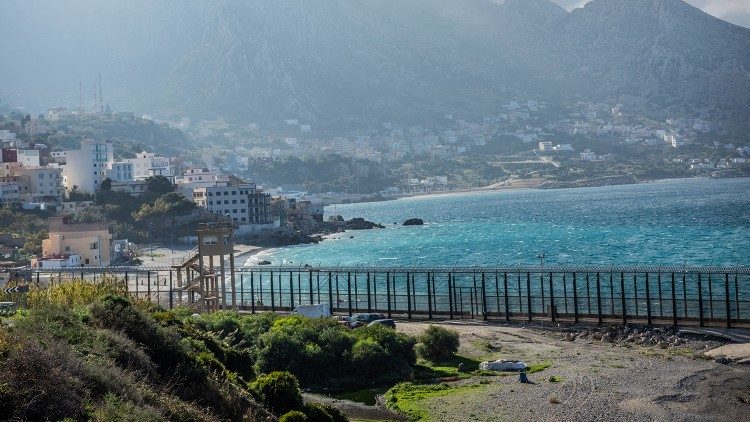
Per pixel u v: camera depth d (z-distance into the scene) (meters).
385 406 75.94
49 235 196.25
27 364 43.62
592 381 81.25
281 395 63.41
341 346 88.94
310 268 135.75
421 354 94.69
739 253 197.88
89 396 45.41
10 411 41.31
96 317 59.03
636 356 92.69
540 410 72.25
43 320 54.03
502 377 85.00
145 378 52.28
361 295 143.75
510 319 115.62
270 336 87.81
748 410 71.56
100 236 190.75
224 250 120.75
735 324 104.75
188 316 93.94
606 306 129.00
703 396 75.56
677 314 120.00
